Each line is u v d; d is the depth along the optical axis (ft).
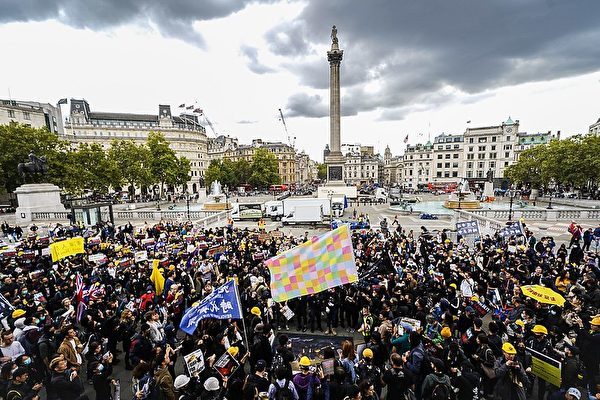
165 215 151.94
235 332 30.45
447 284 41.88
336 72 203.00
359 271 49.39
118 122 426.10
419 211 164.96
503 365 22.52
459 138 425.69
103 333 31.99
